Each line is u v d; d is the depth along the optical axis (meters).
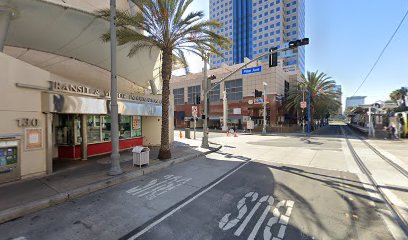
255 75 35.00
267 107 33.75
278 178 7.03
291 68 51.47
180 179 7.05
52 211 4.63
